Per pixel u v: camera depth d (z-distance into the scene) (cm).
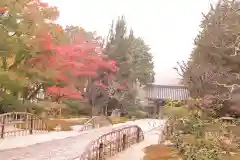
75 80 2356
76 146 1117
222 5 1440
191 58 1753
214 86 1378
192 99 1455
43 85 1938
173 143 1211
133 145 1334
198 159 845
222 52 1359
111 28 3572
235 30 1273
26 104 1802
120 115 3431
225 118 1248
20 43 1452
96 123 2127
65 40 1927
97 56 2427
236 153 926
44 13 1677
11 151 943
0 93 1666
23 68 1548
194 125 1191
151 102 3947
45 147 1050
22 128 1484
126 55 3447
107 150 1024
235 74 1340
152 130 2017
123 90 3381
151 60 4169
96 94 3052
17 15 1455
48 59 1600
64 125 1855
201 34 1543
